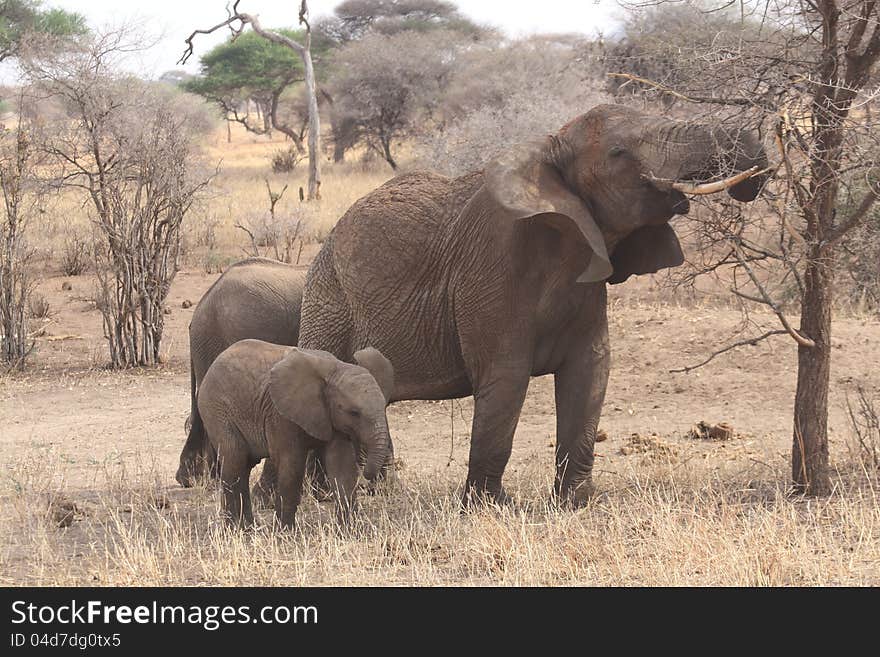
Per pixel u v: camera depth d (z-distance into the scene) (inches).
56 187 862.5
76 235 1189.1
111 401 682.8
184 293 1029.2
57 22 2086.6
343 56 2290.8
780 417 554.9
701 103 362.3
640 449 502.3
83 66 823.7
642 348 669.3
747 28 364.8
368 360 373.7
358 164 2299.5
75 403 677.9
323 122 2600.9
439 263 399.9
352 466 362.9
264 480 424.5
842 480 396.8
